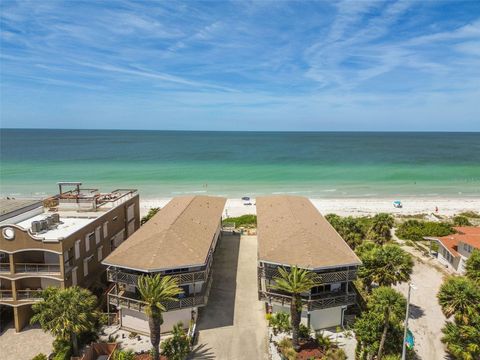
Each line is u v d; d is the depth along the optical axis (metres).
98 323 30.42
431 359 27.69
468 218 67.75
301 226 35.19
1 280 30.98
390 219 45.09
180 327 29.67
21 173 110.50
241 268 42.59
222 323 31.47
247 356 27.34
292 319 27.08
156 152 182.62
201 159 152.75
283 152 188.25
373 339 26.83
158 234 33.19
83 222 35.91
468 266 32.34
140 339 29.41
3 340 29.30
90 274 35.19
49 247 29.78
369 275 30.94
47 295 26.77
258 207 46.47
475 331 23.94
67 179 101.88
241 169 123.56
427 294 37.91
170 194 86.69
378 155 174.75
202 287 32.88
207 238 35.31
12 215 37.91
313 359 26.53
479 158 163.00
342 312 30.84
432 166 134.62
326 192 91.06
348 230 43.00
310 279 27.69
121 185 95.69
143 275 29.27
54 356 26.81
